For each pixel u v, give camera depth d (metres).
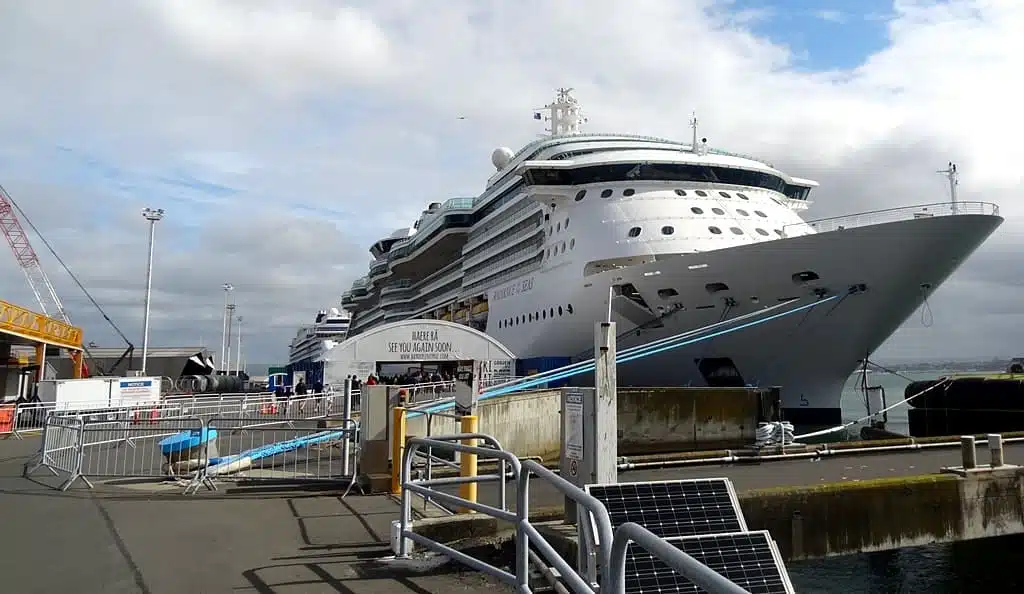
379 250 71.69
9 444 18.97
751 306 24.75
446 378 43.22
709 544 5.62
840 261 22.72
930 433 30.53
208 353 65.56
